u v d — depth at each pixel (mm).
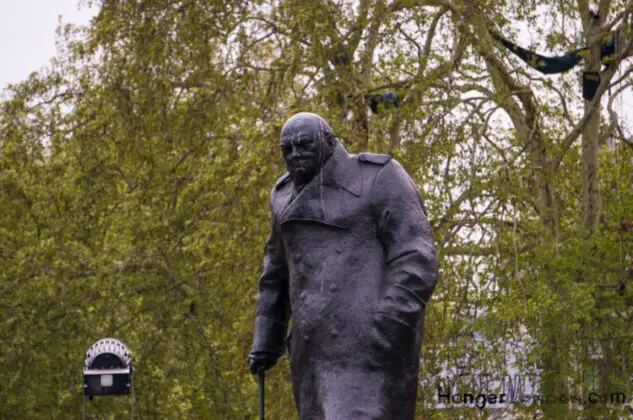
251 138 25703
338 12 26875
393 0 27750
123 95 29344
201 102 28500
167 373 27516
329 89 26156
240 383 27422
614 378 25594
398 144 26766
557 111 27688
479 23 26656
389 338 7988
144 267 28469
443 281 25125
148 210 29062
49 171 30266
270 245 8648
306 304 8156
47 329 27641
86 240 29625
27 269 27922
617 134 29172
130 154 29500
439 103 25859
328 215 8211
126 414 27031
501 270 25781
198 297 28031
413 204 8234
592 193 29438
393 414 7984
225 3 28047
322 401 7980
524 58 27516
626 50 27859
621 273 26359
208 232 26047
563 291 26000
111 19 29734
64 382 27281
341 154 8367
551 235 27812
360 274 8141
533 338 25625
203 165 28547
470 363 25359
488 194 25953
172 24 28562
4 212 30219
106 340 14883
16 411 27375
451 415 25328
